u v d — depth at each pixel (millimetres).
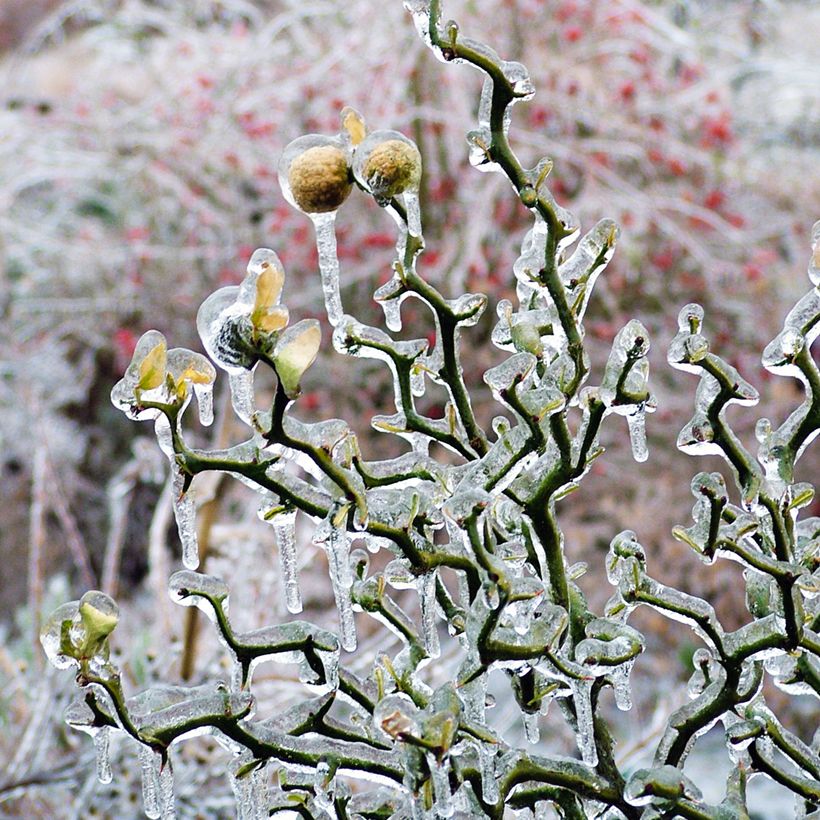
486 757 1240
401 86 5301
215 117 5812
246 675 1248
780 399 4883
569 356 1268
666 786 1240
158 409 1207
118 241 5969
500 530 1292
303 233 5402
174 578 1229
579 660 1243
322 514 1248
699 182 5562
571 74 5355
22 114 6301
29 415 5129
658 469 4723
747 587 1312
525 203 1244
